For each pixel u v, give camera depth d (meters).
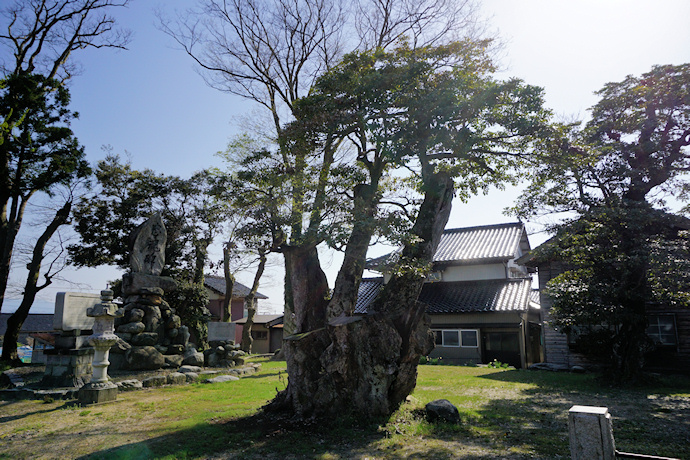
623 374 12.23
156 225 15.41
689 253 10.89
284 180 8.93
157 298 14.80
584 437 3.45
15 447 5.96
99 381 9.25
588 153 8.23
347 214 7.64
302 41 14.58
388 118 7.88
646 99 12.57
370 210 7.68
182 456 5.45
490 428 6.85
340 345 6.98
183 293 22.56
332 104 8.04
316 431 6.55
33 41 19.03
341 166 9.27
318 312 8.33
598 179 12.46
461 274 24.22
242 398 9.65
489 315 21.03
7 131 14.79
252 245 8.64
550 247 12.75
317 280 8.56
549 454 5.50
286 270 13.27
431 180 8.54
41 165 18.44
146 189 23.84
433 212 8.26
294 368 7.44
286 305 17.08
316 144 8.61
